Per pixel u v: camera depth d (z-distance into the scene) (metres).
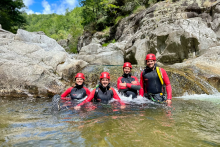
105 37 22.55
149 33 10.63
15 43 7.27
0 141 1.80
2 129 2.18
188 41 7.98
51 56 7.07
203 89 5.62
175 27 8.80
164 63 9.13
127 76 4.96
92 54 13.45
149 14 12.68
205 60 7.05
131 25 15.90
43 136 1.94
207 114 2.92
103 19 24.42
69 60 7.31
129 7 19.38
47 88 5.41
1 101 4.32
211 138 1.87
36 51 7.15
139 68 7.24
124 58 12.30
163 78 4.28
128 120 2.54
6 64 5.34
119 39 16.77
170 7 11.42
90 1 25.16
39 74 5.51
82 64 7.49
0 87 5.12
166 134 1.98
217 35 8.42
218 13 8.83
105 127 2.22
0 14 24.66
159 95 4.29
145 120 2.53
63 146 1.68
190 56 8.07
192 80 5.86
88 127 2.23
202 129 2.16
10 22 26.31
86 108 3.43
